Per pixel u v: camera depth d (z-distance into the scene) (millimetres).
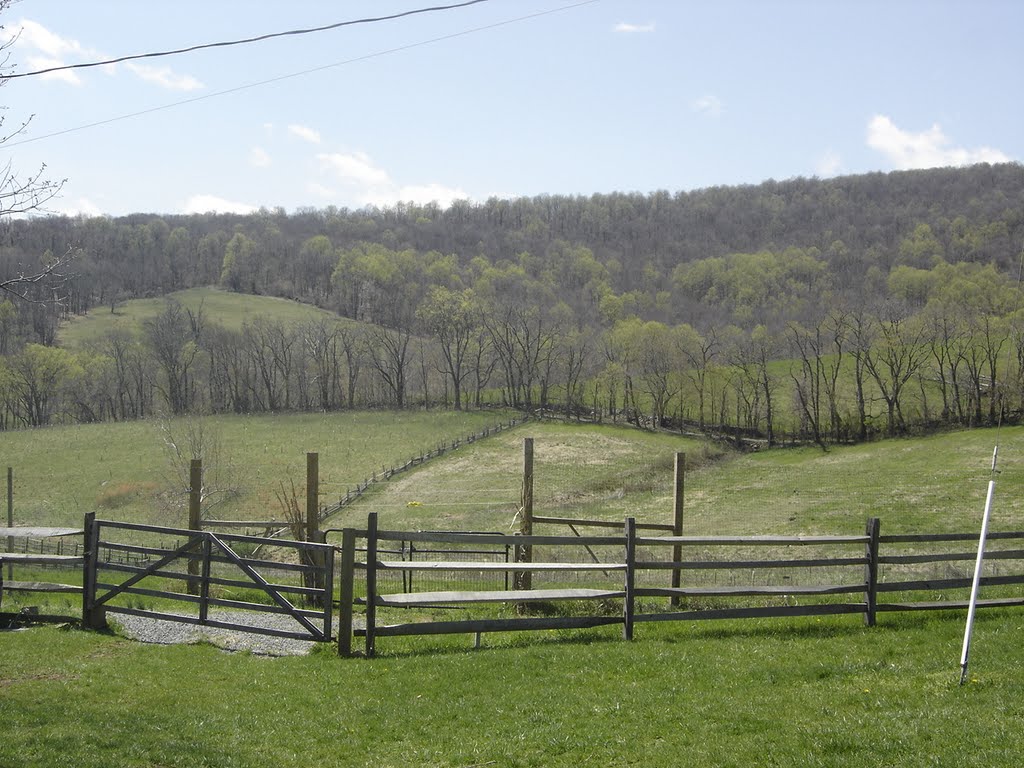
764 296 142875
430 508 58656
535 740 8430
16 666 11609
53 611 15195
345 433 89500
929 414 91562
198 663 12008
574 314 135750
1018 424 81750
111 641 13117
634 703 9430
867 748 7641
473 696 10000
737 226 190250
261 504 58969
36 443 80500
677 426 97188
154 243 171250
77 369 100625
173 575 13523
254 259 174125
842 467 71938
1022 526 45625
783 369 109062
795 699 9328
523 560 17547
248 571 12992
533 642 12547
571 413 103875
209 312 145125
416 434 89188
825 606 13133
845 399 99000
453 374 111062
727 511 56906
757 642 12094
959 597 15742
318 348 113500
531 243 190250
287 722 9289
